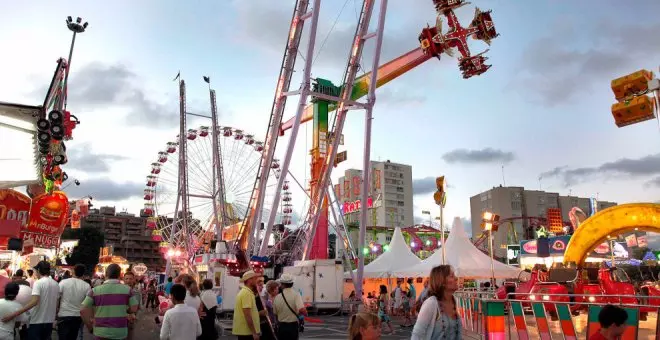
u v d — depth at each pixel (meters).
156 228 59.97
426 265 31.58
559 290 21.33
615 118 11.50
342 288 32.28
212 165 59.56
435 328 5.31
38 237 26.20
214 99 64.88
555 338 14.59
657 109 10.81
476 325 15.05
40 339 10.12
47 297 10.22
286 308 10.21
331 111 44.84
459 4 26.61
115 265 9.32
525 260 42.88
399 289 27.41
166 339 7.89
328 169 38.56
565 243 36.09
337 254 42.59
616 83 11.30
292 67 34.81
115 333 8.91
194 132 60.19
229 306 30.06
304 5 33.78
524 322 13.00
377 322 4.83
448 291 5.52
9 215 24.94
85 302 9.02
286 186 62.97
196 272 42.03
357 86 47.22
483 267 30.33
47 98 17.00
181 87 62.97
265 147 37.03
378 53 33.97
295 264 35.84
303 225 41.56
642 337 14.85
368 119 34.56
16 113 16.75
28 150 18.28
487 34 26.45
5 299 9.53
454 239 32.69
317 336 20.81
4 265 29.94
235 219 58.16
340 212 39.97
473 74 27.06
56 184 27.05
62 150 19.14
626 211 22.44
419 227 82.62
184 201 59.59
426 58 43.66
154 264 160.12
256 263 34.53
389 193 151.62
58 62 17.31
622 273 24.30
